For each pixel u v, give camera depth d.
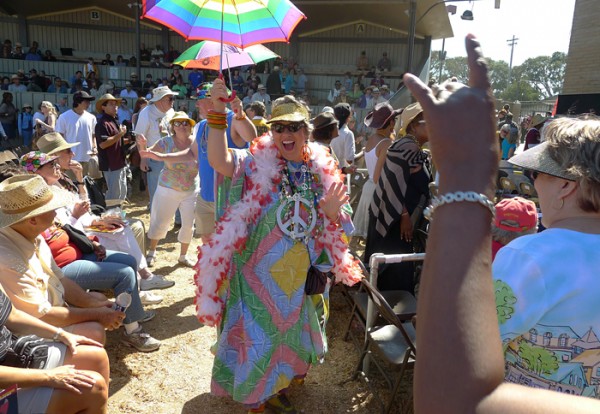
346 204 2.88
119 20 21.69
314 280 2.69
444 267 0.64
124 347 3.55
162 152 4.95
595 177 1.12
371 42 21.02
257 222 2.60
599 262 1.12
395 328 3.12
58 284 2.83
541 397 0.60
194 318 4.05
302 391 3.11
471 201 0.65
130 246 4.27
